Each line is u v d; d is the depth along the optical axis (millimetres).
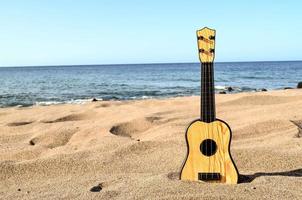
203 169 1181
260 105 2754
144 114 2555
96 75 18734
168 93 7633
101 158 1514
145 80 13258
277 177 1212
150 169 1412
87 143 1795
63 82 11992
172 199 1053
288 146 1588
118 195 1117
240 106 2762
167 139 1765
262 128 1955
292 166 1360
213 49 1155
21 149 1775
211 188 1121
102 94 7539
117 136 1892
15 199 1152
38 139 2031
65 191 1192
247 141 1761
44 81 12570
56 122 2551
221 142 1167
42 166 1444
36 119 2746
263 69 23125
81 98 6680
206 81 1159
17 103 5711
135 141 1697
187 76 16156
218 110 2635
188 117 2428
